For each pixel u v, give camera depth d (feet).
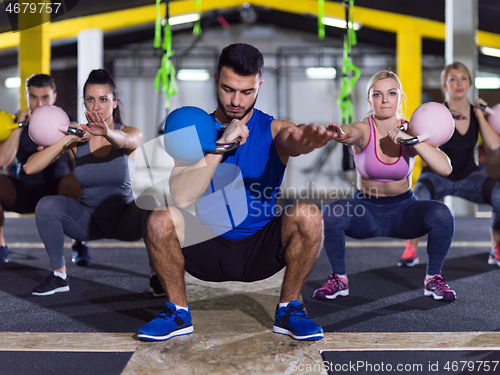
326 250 6.68
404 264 8.95
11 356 4.37
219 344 4.64
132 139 6.64
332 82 36.19
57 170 9.06
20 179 9.00
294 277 4.95
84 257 9.07
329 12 26.11
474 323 5.32
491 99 35.96
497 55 30.37
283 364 4.13
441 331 5.03
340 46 36.17
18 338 4.84
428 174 9.12
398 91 6.41
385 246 11.60
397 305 6.17
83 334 4.97
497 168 27.73
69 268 8.80
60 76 34.73
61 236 6.78
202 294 6.78
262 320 5.47
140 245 11.81
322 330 4.78
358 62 36.14
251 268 5.02
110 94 6.67
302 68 36.40
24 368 4.09
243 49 4.52
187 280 7.76
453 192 9.08
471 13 18.26
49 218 6.61
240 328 5.16
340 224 6.54
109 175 6.65
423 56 35.76
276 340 4.75
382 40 34.55
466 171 8.92
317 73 36.04
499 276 7.97
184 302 4.95
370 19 25.93
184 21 27.07
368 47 35.81
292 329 4.79
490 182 8.75
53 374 3.96
